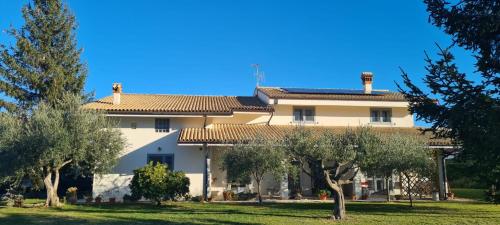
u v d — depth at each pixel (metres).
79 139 20.73
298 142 16.83
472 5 9.39
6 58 30.78
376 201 25.03
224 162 22.36
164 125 27.42
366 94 31.94
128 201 24.97
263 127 28.58
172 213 18.53
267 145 21.05
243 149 21.50
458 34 9.74
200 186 26.55
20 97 30.88
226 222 15.50
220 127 28.20
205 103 30.02
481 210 19.64
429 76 9.80
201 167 26.78
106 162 21.89
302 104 29.62
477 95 9.22
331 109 30.64
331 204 22.56
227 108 27.95
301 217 16.94
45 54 31.78
